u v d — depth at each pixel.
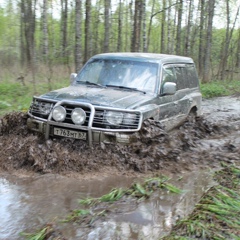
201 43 28.41
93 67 7.53
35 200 4.74
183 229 4.04
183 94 8.23
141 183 5.45
